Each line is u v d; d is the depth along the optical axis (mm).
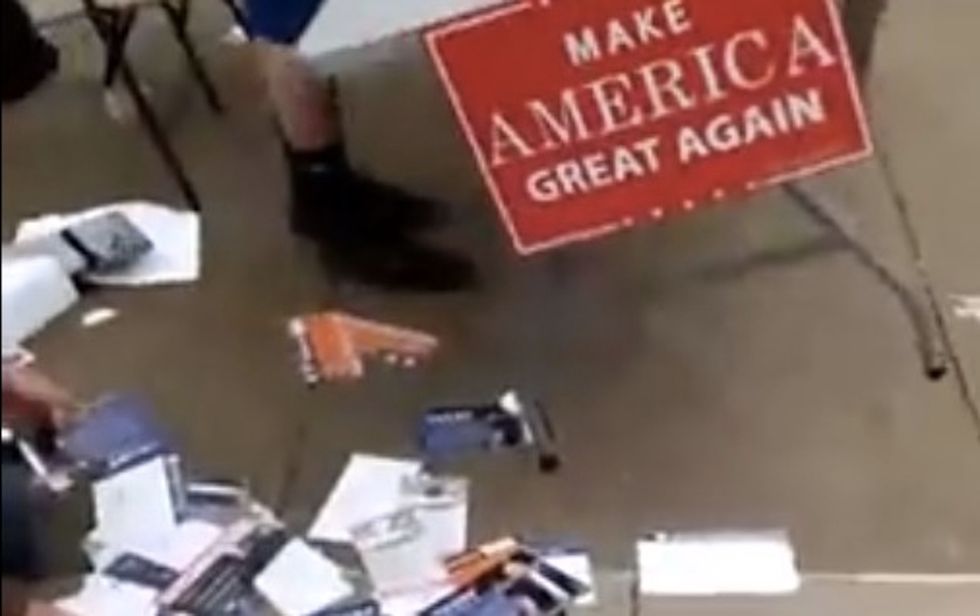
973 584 2316
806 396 2605
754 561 2355
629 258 2859
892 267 2818
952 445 2520
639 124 2250
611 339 2713
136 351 2730
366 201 2869
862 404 2588
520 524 2418
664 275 2828
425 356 2695
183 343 2740
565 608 2293
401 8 2178
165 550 2391
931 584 2318
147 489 2473
